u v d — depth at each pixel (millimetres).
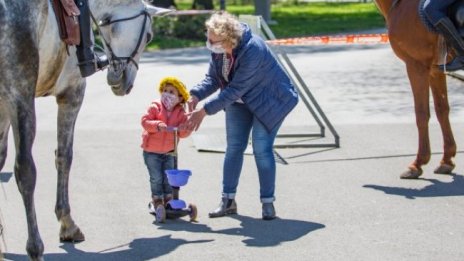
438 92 10445
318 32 36344
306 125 13992
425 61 10109
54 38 6977
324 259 7234
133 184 10078
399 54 10328
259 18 11797
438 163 11047
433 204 9016
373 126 13797
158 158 8531
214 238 7914
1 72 6289
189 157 11555
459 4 9781
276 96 8398
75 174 10609
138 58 8008
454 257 7246
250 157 11414
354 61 23750
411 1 10117
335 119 14531
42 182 10242
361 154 11656
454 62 9859
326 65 22906
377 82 19203
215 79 8555
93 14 7629
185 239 7898
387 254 7340
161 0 41469
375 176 10336
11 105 6391
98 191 9750
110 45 7809
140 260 7297
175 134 8453
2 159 7516
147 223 8453
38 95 7438
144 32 7953
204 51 30266
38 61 6512
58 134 7801
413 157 11422
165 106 8508
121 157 11633
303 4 56500
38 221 8578
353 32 36250
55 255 7465
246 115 8602
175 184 8242
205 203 9172
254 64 8117
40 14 6551
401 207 8906
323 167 10852
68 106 7699
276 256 7340
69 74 7492
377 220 8430
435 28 9820
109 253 7512
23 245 7754
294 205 9023
